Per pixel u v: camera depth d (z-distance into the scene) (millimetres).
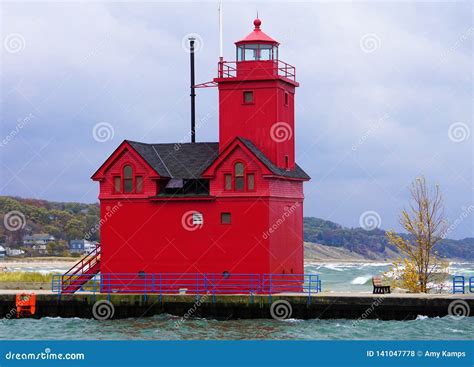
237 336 56094
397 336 55312
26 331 59531
